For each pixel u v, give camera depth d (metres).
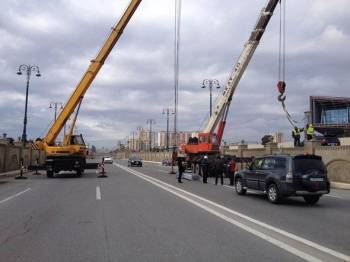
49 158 32.62
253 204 16.19
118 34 33.62
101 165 34.12
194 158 37.78
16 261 7.59
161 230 10.51
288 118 32.66
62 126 33.16
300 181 16.16
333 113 67.12
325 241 9.33
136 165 64.94
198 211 13.84
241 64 36.56
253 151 40.38
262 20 35.44
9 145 39.28
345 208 15.32
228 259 7.73
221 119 37.72
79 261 7.57
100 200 16.81
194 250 8.41
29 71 47.12
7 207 14.81
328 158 28.25
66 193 19.77
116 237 9.65
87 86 33.31
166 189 21.95
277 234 10.10
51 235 9.88
